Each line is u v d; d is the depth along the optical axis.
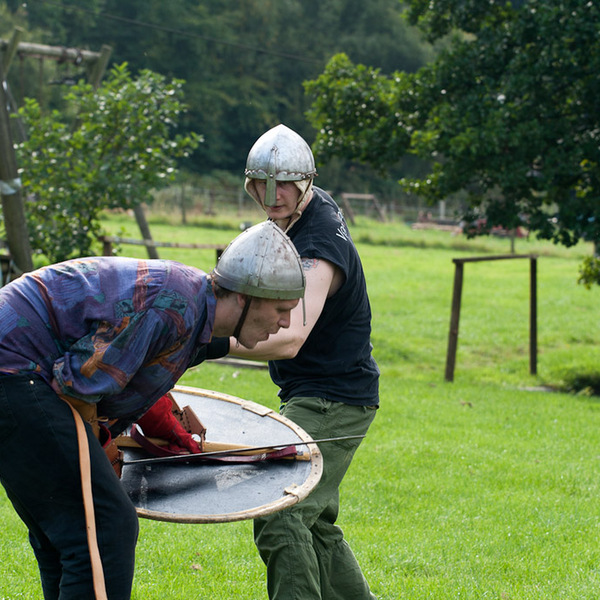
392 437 7.89
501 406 9.80
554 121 11.45
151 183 11.70
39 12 53.31
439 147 11.73
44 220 11.62
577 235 11.32
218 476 3.10
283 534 3.22
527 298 19.69
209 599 4.18
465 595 4.35
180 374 2.76
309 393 3.53
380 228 44.12
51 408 2.54
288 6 65.62
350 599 3.70
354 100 13.29
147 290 2.60
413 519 5.66
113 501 2.61
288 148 3.37
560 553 5.11
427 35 13.48
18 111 11.80
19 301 2.60
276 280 2.69
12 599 4.04
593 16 11.02
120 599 2.62
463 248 34.41
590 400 10.72
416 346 14.23
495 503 6.05
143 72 12.18
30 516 2.79
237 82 60.34
